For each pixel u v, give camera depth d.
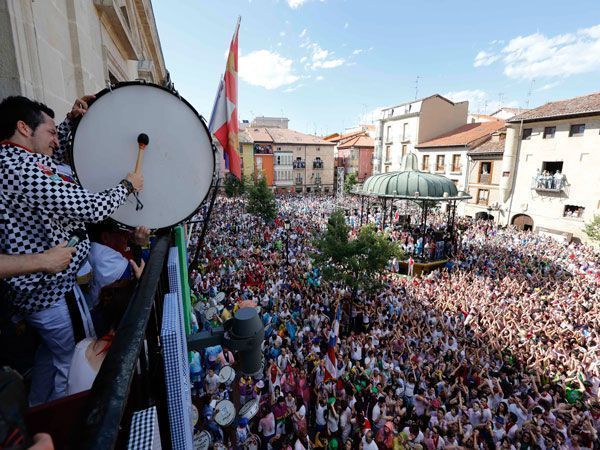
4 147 1.70
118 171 2.29
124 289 2.26
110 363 1.04
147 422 1.27
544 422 8.35
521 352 11.65
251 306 2.65
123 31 7.16
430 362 11.27
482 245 27.38
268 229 31.14
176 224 2.55
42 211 1.67
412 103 47.62
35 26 3.48
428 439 8.05
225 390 9.36
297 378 9.80
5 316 1.79
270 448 8.28
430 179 25.55
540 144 31.28
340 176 58.22
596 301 15.67
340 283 17.42
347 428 8.51
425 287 18.36
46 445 0.67
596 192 27.52
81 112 2.50
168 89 2.33
